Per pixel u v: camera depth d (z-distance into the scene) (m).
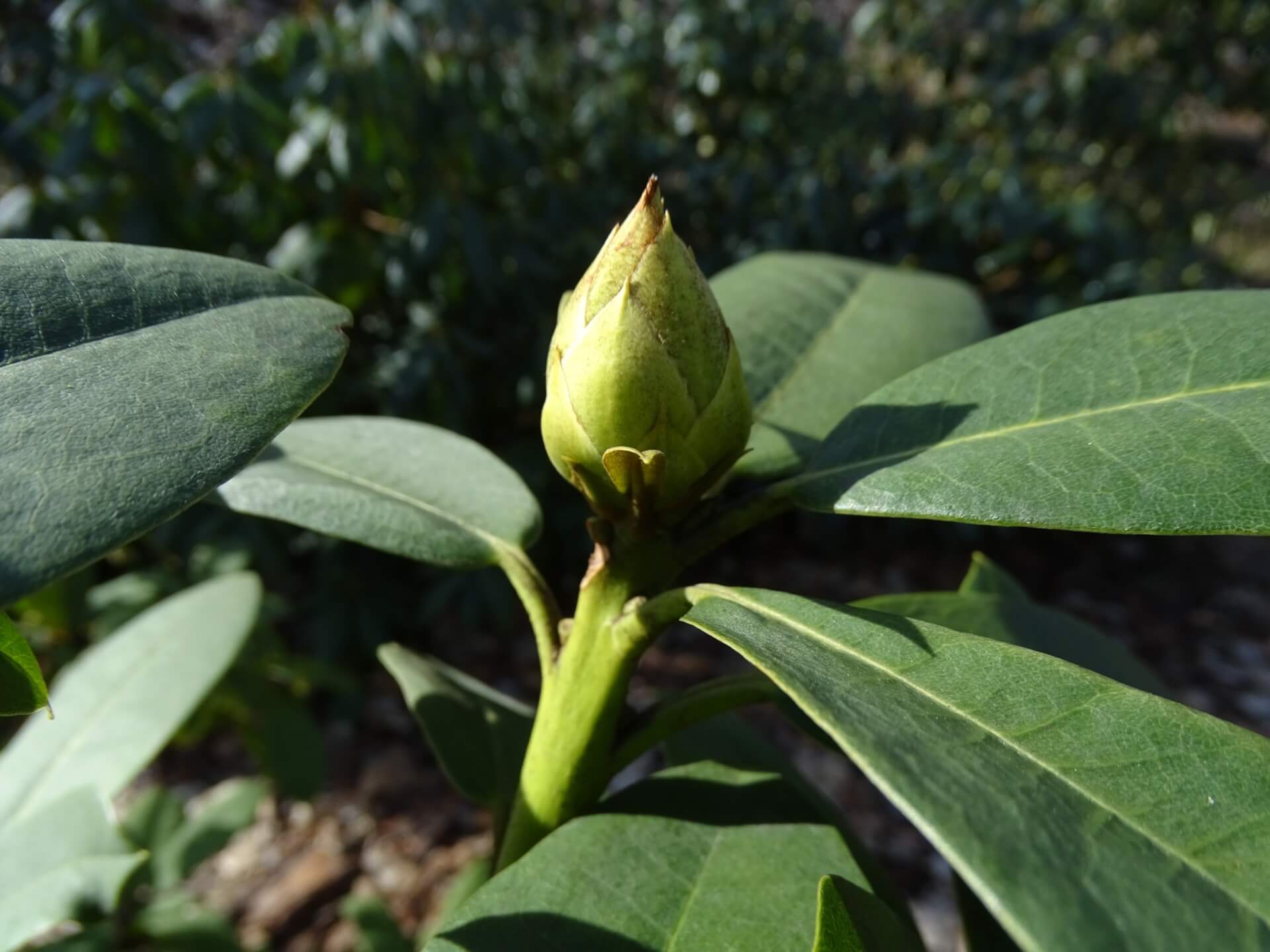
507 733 0.13
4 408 0.07
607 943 0.09
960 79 0.71
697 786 0.11
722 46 0.60
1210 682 0.49
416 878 0.37
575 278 0.50
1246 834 0.06
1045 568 0.59
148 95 0.38
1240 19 0.66
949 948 0.34
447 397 0.44
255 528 0.42
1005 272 0.60
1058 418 0.09
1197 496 0.08
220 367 0.07
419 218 0.41
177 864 0.25
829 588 0.55
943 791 0.06
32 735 0.18
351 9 0.42
